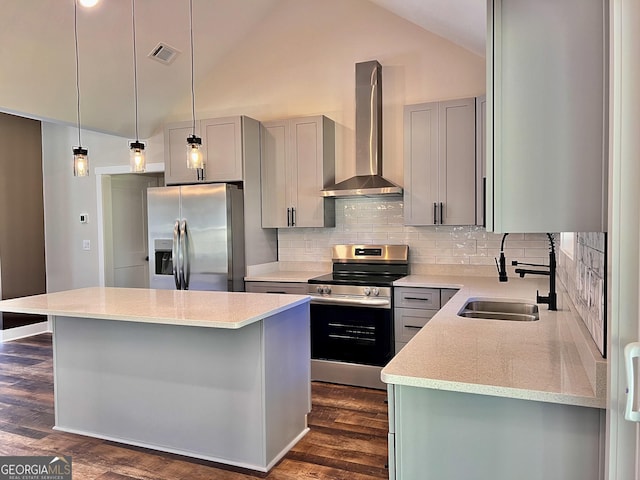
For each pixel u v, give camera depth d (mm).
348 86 4594
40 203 6113
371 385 3902
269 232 4863
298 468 2617
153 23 4172
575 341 1864
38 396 3762
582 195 1381
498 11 1440
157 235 4594
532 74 1415
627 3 1029
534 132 1416
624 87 1049
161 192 4555
